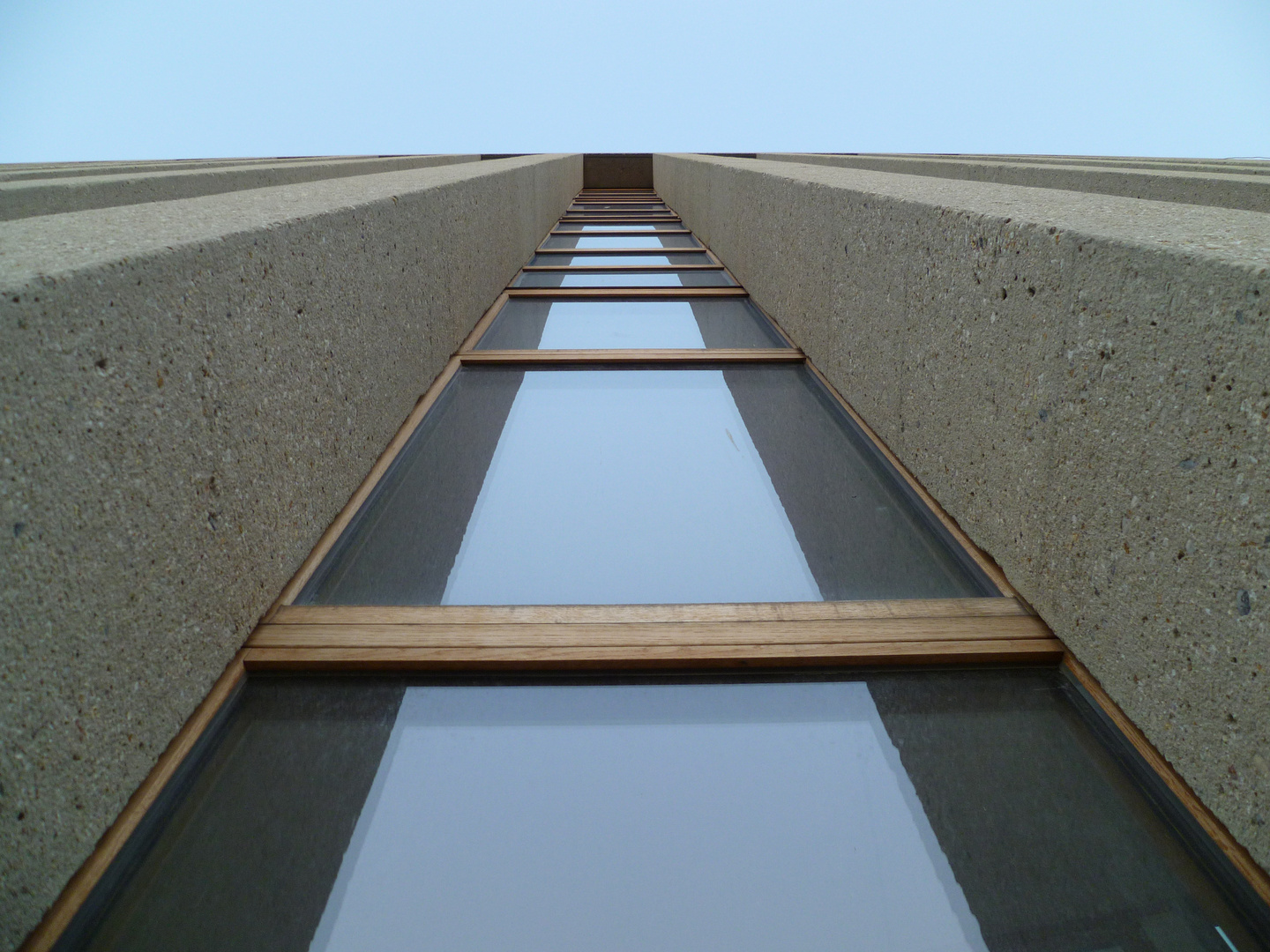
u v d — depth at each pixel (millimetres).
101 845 1364
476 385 3875
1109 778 1575
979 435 2279
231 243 1821
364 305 2783
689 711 1729
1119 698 1671
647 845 1407
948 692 1796
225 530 1795
